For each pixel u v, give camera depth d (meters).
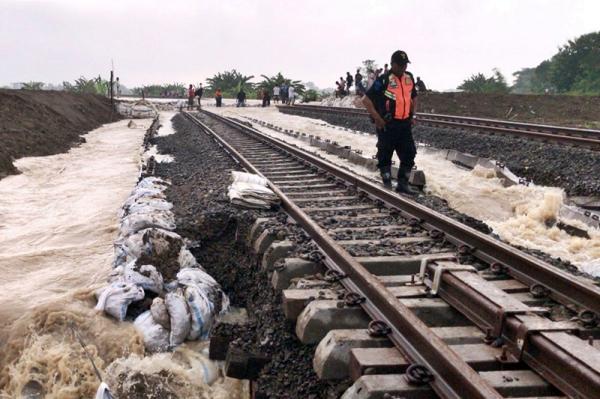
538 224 8.36
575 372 2.81
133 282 5.00
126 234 6.39
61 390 3.96
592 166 10.34
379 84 8.13
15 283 6.13
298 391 3.61
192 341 4.61
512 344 3.35
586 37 52.62
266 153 13.54
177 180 10.77
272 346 4.18
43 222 8.82
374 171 11.59
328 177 9.38
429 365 3.07
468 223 6.94
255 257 5.76
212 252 6.68
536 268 4.52
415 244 5.64
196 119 27.53
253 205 7.09
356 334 3.55
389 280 4.68
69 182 12.28
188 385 4.11
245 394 4.23
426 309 3.99
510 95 29.75
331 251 4.96
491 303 3.64
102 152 17.88
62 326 4.52
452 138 15.84
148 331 4.49
